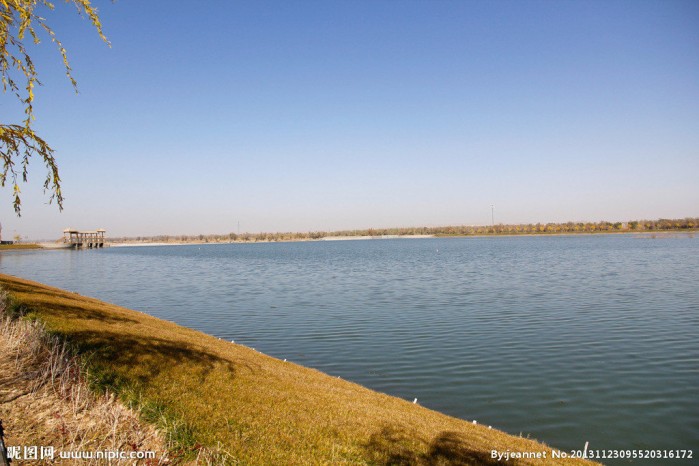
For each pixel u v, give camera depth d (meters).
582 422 13.61
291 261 96.44
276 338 24.80
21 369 9.58
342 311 32.72
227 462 7.34
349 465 7.96
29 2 7.52
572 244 145.50
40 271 70.19
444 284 47.78
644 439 12.53
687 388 16.14
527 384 16.80
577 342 22.64
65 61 7.95
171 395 9.33
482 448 10.02
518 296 38.16
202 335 19.56
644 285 43.72
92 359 10.18
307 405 10.66
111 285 51.50
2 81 7.48
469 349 21.66
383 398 13.56
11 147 7.67
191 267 81.94
